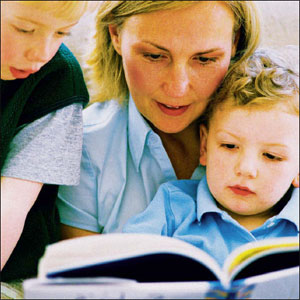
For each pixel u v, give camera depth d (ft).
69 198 3.17
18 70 2.60
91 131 3.16
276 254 2.30
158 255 2.07
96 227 3.22
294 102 2.82
